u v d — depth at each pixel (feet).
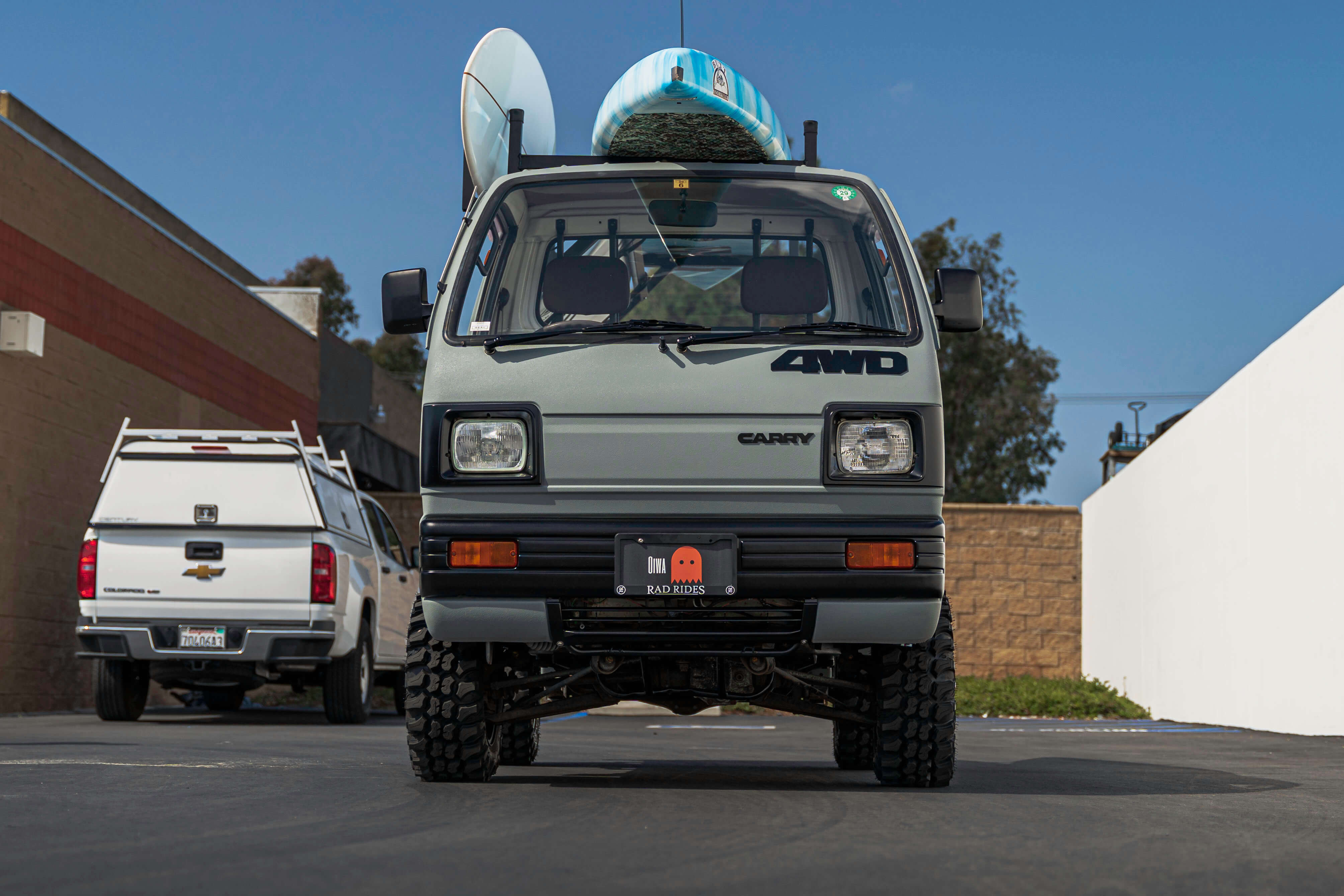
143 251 54.24
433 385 16.48
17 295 45.57
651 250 18.10
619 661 17.06
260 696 59.16
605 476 16.17
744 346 16.39
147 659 37.11
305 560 37.58
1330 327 38.04
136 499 37.58
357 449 77.20
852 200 18.19
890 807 14.92
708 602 16.26
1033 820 13.87
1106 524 65.77
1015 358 128.36
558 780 18.38
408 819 13.26
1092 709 56.29
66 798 14.92
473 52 19.06
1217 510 48.01
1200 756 27.94
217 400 60.95
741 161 18.67
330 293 167.22
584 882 9.54
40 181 46.88
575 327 16.61
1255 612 43.73
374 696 61.52
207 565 37.45
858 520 16.24
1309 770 23.58
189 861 10.34
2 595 44.65
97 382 50.67
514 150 19.26
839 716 18.04
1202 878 10.12
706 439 16.17
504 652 18.08
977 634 71.26
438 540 16.20
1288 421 41.09
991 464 126.72
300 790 16.19
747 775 20.44
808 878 9.83
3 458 44.80
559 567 16.07
